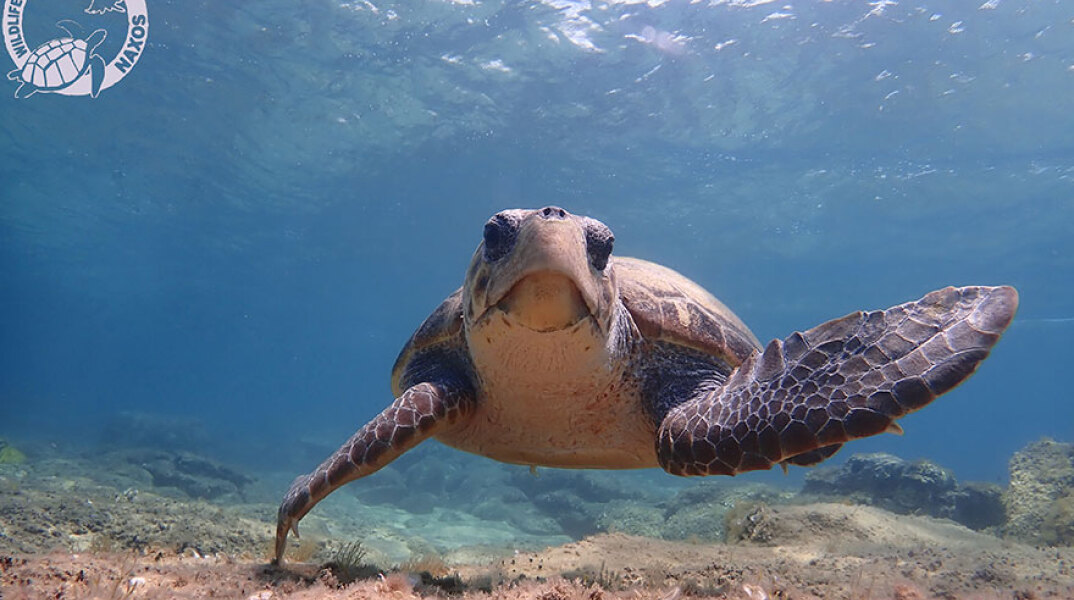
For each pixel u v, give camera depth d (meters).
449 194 38.91
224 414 88.81
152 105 27.83
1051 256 41.53
